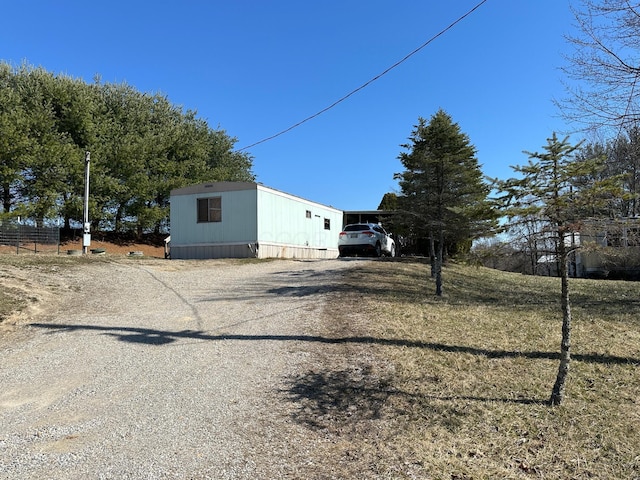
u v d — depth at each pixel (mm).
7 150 18781
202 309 7941
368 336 6066
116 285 10250
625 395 4660
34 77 23031
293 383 4691
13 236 17656
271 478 3088
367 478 3113
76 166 21703
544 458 3496
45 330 6645
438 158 11039
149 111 29344
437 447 3561
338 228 23156
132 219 27297
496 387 4746
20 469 3154
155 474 3107
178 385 4668
